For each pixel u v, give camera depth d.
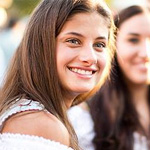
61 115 2.48
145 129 4.18
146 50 4.15
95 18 2.52
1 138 2.31
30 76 2.50
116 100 4.16
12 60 2.64
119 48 4.20
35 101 2.43
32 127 2.30
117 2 7.36
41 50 2.49
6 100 2.52
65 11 2.46
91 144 4.07
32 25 2.55
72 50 2.45
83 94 2.86
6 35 7.39
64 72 2.47
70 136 2.41
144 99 4.29
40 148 2.26
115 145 4.07
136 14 4.18
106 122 4.10
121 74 4.21
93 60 2.47
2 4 8.12
